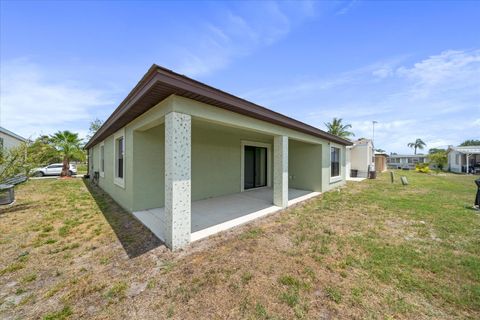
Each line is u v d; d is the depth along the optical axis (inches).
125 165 231.6
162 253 126.6
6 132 539.8
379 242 141.1
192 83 126.5
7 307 82.5
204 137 282.2
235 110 173.3
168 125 135.6
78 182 511.2
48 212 222.7
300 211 226.4
